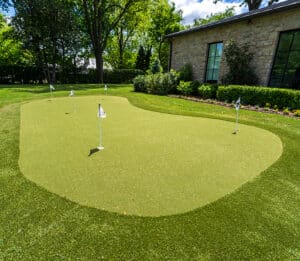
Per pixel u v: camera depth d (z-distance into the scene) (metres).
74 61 21.92
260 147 3.72
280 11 7.91
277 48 8.73
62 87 14.81
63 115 6.02
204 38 12.02
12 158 3.14
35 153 3.32
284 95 7.15
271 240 1.70
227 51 10.05
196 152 3.41
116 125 5.00
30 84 18.34
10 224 1.84
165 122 5.38
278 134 4.46
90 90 12.88
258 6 16.53
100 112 3.47
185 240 1.69
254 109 7.38
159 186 2.41
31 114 6.18
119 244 1.65
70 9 19.72
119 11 23.62
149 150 3.46
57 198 2.18
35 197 2.20
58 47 18.91
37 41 17.69
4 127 4.81
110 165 2.90
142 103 8.32
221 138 4.15
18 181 2.51
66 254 1.56
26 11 16.69
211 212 2.01
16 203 2.12
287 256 1.55
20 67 18.91
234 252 1.58
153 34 32.22
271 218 1.95
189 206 2.08
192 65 13.12
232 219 1.93
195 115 6.28
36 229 1.79
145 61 32.38
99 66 22.03
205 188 2.40
